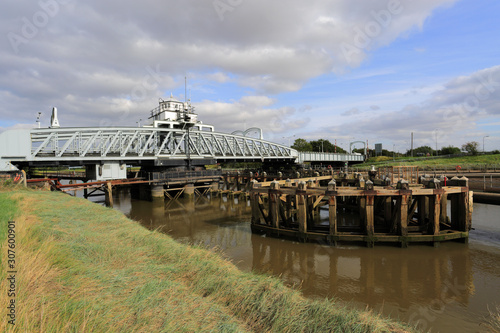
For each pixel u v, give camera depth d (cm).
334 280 1265
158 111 5847
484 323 905
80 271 660
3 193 2011
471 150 7331
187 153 4738
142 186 4200
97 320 452
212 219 2698
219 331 530
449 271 1333
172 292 659
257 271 1377
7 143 3053
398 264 1430
